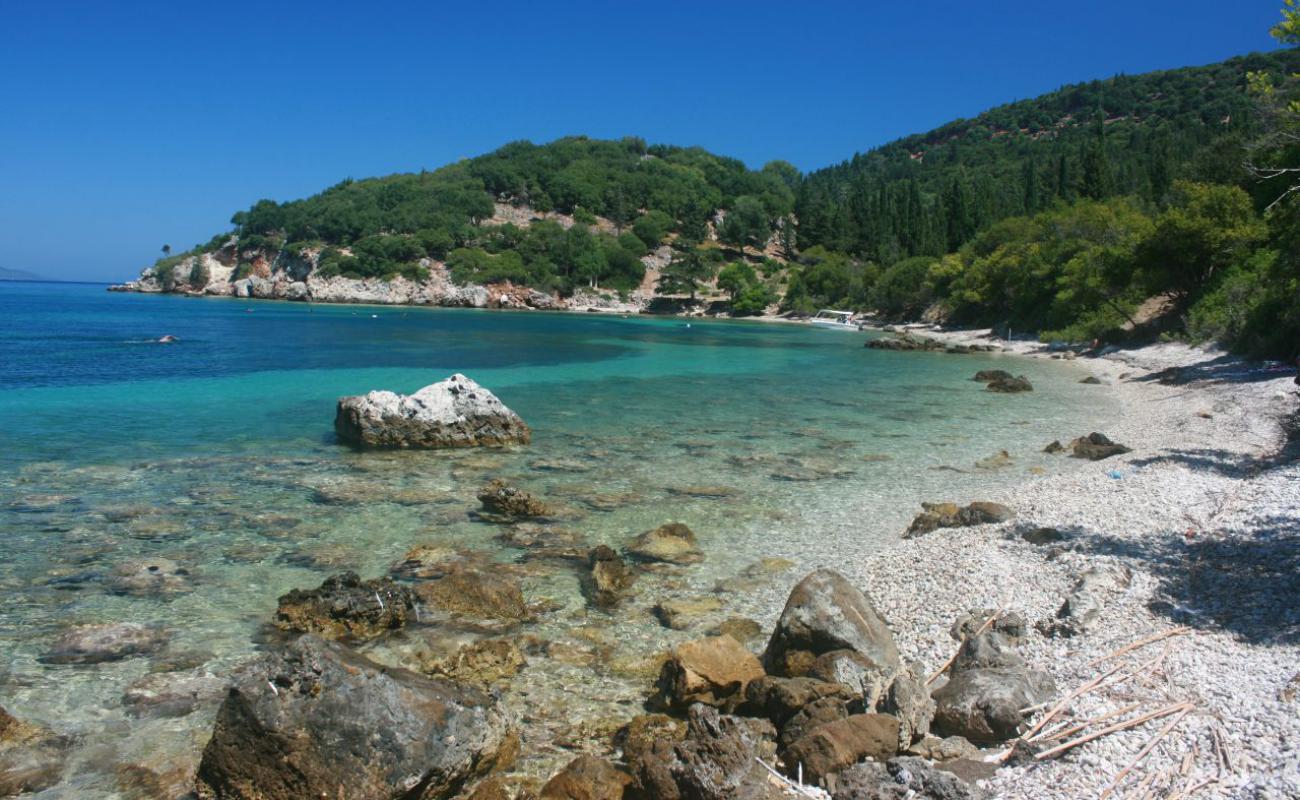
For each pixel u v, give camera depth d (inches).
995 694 336.5
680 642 448.8
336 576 477.4
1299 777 259.6
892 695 333.4
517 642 444.5
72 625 446.3
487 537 619.2
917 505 728.3
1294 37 589.3
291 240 6939.0
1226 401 1190.3
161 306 5093.5
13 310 4232.3
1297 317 1432.1
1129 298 2220.7
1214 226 1972.2
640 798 304.0
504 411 975.6
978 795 275.6
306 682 301.9
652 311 6038.4
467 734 315.3
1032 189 4936.0
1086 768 290.0
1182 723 307.9
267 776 291.0
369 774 291.6
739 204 7657.5
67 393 1275.8
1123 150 7317.9
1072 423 1173.7
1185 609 423.2
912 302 4141.2
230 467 812.6
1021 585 492.7
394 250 6353.3
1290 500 611.2
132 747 334.0
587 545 608.1
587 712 374.0
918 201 5639.8
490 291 6003.9
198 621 456.8
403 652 428.1
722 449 965.2
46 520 625.6
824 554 595.5
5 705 361.7
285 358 1946.4
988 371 1712.6
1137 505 644.1
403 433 932.6
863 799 279.0
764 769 308.3
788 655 406.0
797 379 1755.7
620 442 997.8
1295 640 366.0
